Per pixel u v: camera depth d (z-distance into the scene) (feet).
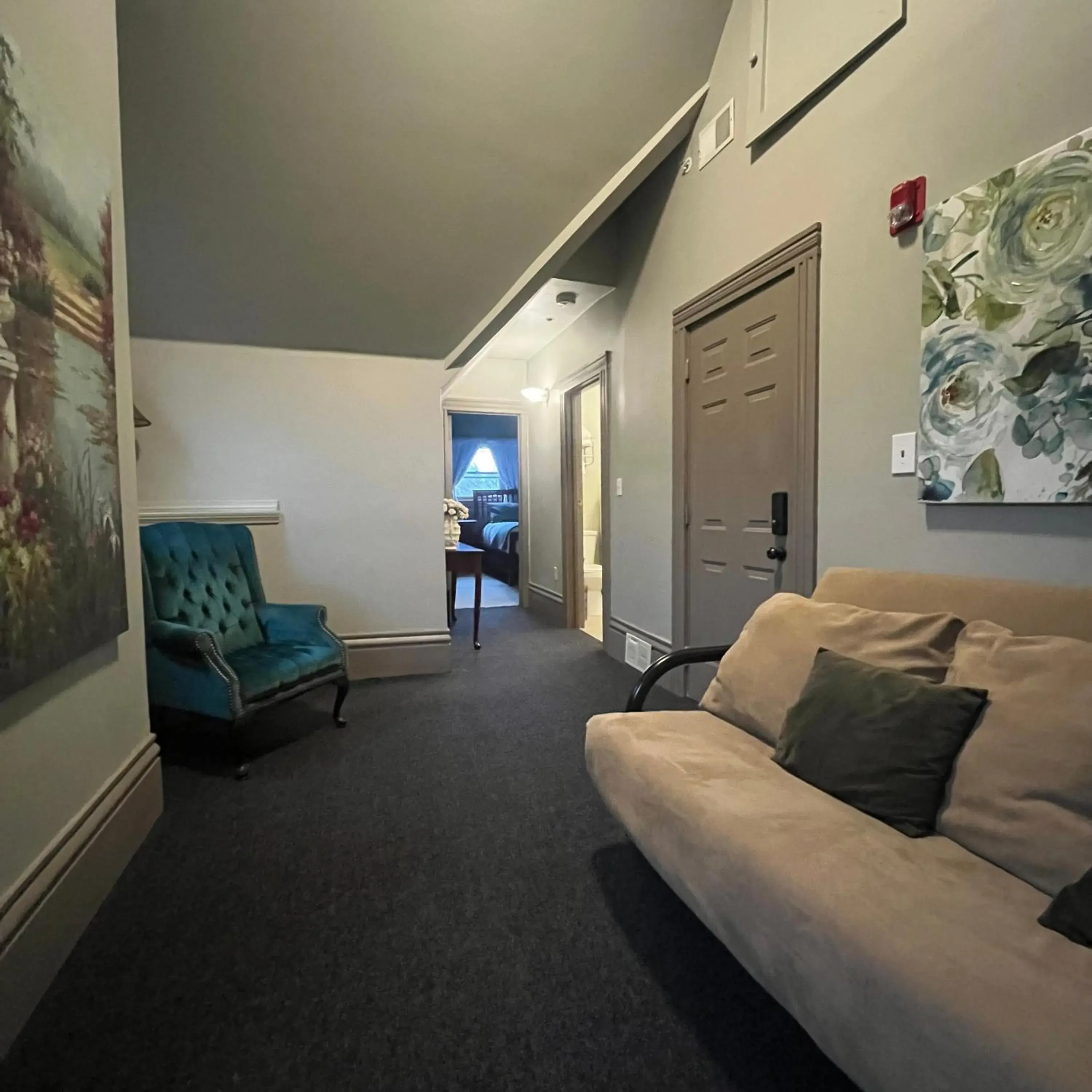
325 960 4.52
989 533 5.50
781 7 7.73
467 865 5.76
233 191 8.45
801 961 3.16
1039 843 3.34
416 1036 3.87
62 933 4.44
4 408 3.69
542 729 9.26
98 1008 4.07
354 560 11.75
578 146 8.98
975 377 5.44
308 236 9.25
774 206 8.06
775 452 8.23
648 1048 3.80
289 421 11.24
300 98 7.60
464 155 8.63
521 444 19.62
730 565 9.27
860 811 4.09
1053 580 5.04
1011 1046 2.29
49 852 4.39
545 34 7.76
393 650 11.99
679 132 9.59
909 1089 2.61
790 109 7.60
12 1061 3.67
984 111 5.41
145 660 6.43
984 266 5.35
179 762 8.05
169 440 10.64
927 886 3.23
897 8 6.19
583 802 6.99
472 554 14.07
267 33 7.00
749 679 5.69
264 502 11.18
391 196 8.93
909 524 6.26
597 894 5.33
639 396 12.05
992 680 4.16
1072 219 4.72
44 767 4.38
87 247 4.91
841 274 7.01
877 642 5.07
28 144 4.03
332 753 8.33
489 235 9.78
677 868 4.20
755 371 8.58
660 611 11.50
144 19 6.66
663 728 5.57
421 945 4.69
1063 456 4.83
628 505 12.67
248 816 6.64
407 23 7.26
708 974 4.42
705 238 9.63
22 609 3.84
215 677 7.40
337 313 10.66
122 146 7.66
